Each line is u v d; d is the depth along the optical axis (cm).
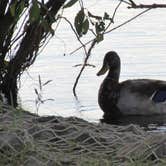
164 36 2239
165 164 728
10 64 1401
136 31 2300
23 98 1570
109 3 2586
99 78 1862
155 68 1998
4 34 1309
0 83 1435
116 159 753
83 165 726
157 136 783
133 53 2097
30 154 751
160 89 1838
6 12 1275
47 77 1825
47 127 834
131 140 808
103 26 1084
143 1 2570
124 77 1986
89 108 1630
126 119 1683
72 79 1817
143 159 742
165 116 1741
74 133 823
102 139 813
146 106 1817
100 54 2069
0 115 852
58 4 1245
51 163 738
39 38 1332
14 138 773
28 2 1130
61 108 1571
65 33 2238
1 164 730
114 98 1792
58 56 2014
